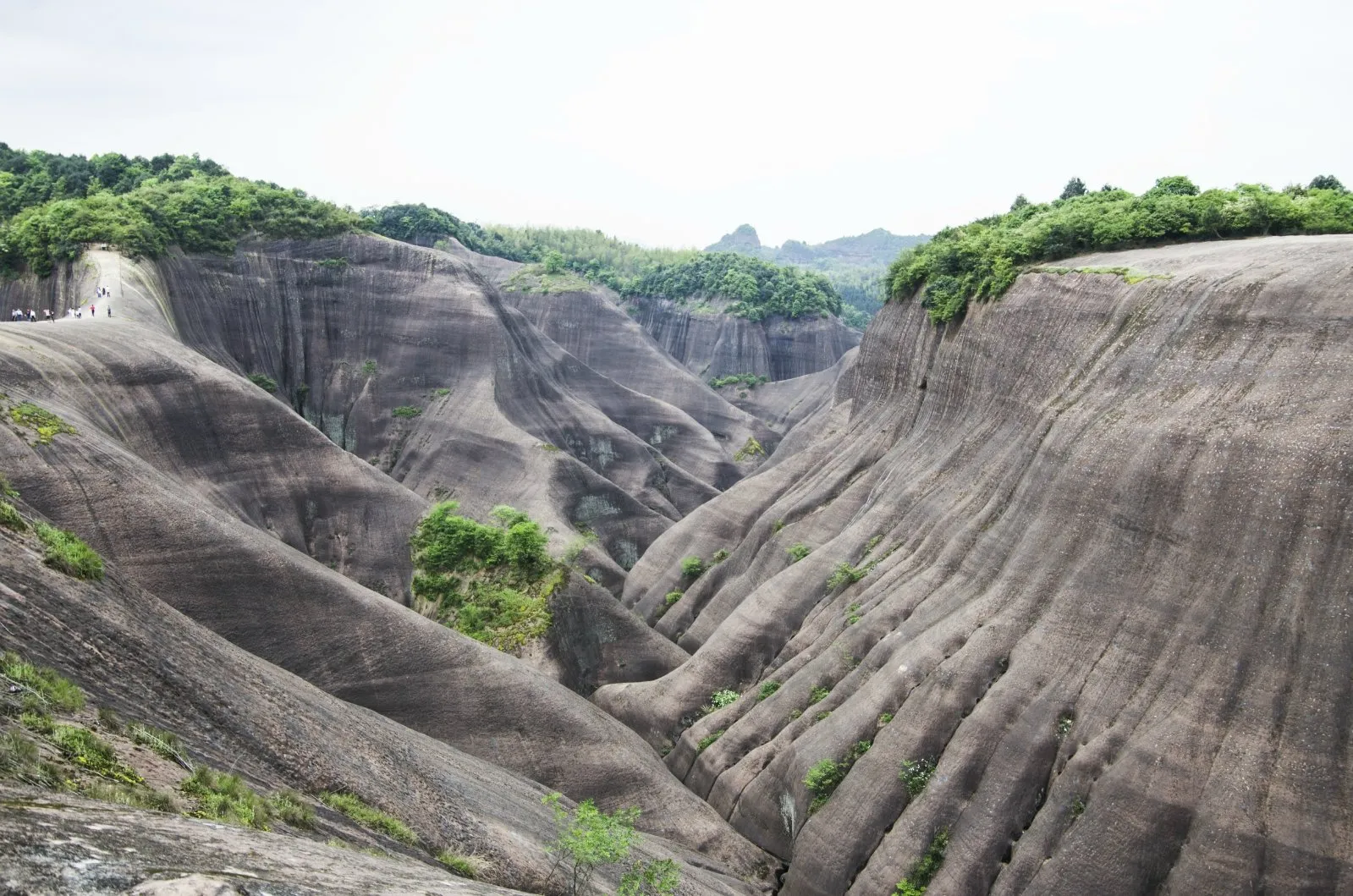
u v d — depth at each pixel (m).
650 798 40.12
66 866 11.38
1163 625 30.97
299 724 26.03
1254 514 29.78
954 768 33.12
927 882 31.69
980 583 39.66
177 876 12.17
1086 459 36.62
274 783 21.86
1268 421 30.89
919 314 61.19
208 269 86.06
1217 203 47.28
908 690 37.28
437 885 16.67
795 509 60.88
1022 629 35.47
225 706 23.91
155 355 56.31
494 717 40.38
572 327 138.00
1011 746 32.41
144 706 20.94
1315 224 44.22
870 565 48.47
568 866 27.81
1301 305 32.41
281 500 58.72
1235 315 34.53
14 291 78.88
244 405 59.59
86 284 72.00
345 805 23.59
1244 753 27.22
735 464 109.62
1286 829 25.64
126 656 22.33
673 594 66.56
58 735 16.28
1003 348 48.69
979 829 31.39
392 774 27.33
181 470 53.91
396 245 96.62
